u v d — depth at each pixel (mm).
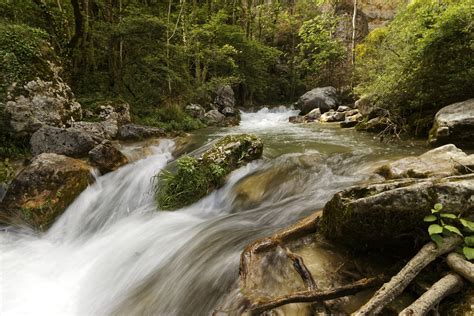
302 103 17422
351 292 2318
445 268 2293
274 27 22969
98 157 6930
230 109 16219
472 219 2348
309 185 4969
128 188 6578
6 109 7270
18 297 3855
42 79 8094
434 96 7324
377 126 9086
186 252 3865
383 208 2531
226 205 5391
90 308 3559
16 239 5266
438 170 3814
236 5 20922
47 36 9094
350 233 2756
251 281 2668
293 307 2332
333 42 19375
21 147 7461
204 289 3102
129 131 9438
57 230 5484
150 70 13102
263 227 4012
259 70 20234
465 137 6043
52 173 5848
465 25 5895
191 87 14594
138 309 3266
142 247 4398
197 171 5766
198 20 17109
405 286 2098
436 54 6445
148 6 15305
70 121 8594
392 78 7758
